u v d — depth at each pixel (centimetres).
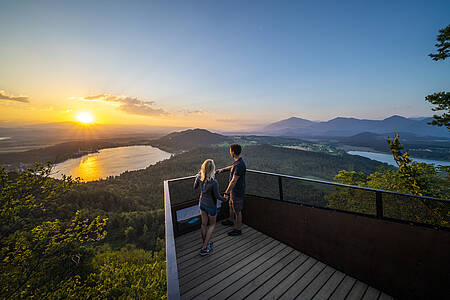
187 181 373
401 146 955
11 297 784
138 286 1362
